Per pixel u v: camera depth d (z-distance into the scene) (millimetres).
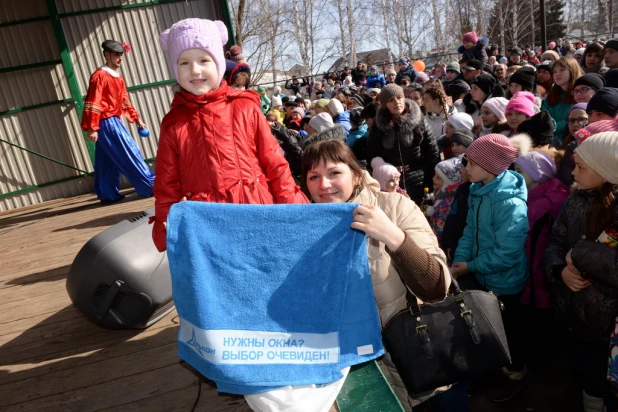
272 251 1556
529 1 39562
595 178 2162
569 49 13633
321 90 17312
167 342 3168
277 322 1560
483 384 3057
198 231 1544
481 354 1729
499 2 35812
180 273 1541
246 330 1551
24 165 8078
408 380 1754
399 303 1822
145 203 6750
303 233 1558
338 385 1591
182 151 2373
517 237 2688
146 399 2650
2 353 3320
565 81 4543
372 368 1819
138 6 7977
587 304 2227
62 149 8227
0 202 8062
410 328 1729
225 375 1522
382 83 16062
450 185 3711
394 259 1578
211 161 2355
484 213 2805
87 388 2812
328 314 1565
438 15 36625
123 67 8086
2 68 7715
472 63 7527
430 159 4668
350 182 1803
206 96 2336
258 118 2475
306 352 1558
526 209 2744
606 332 2219
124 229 3314
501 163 2734
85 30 7871
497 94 5730
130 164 6738
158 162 2428
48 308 3908
